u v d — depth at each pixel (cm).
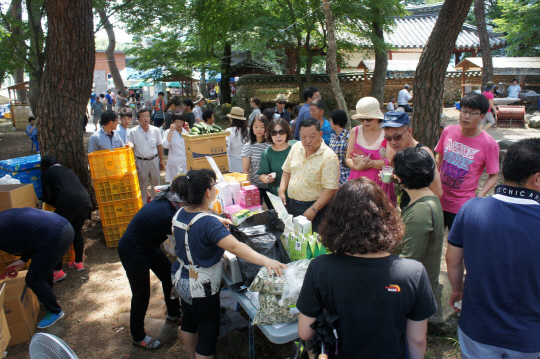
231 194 333
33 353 216
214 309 254
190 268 247
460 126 325
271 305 219
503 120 1222
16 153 1197
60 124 523
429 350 285
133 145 582
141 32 1506
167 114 836
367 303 150
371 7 1252
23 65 953
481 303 174
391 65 1681
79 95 534
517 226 168
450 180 324
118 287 411
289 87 1666
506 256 168
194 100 1925
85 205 416
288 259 268
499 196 179
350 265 153
